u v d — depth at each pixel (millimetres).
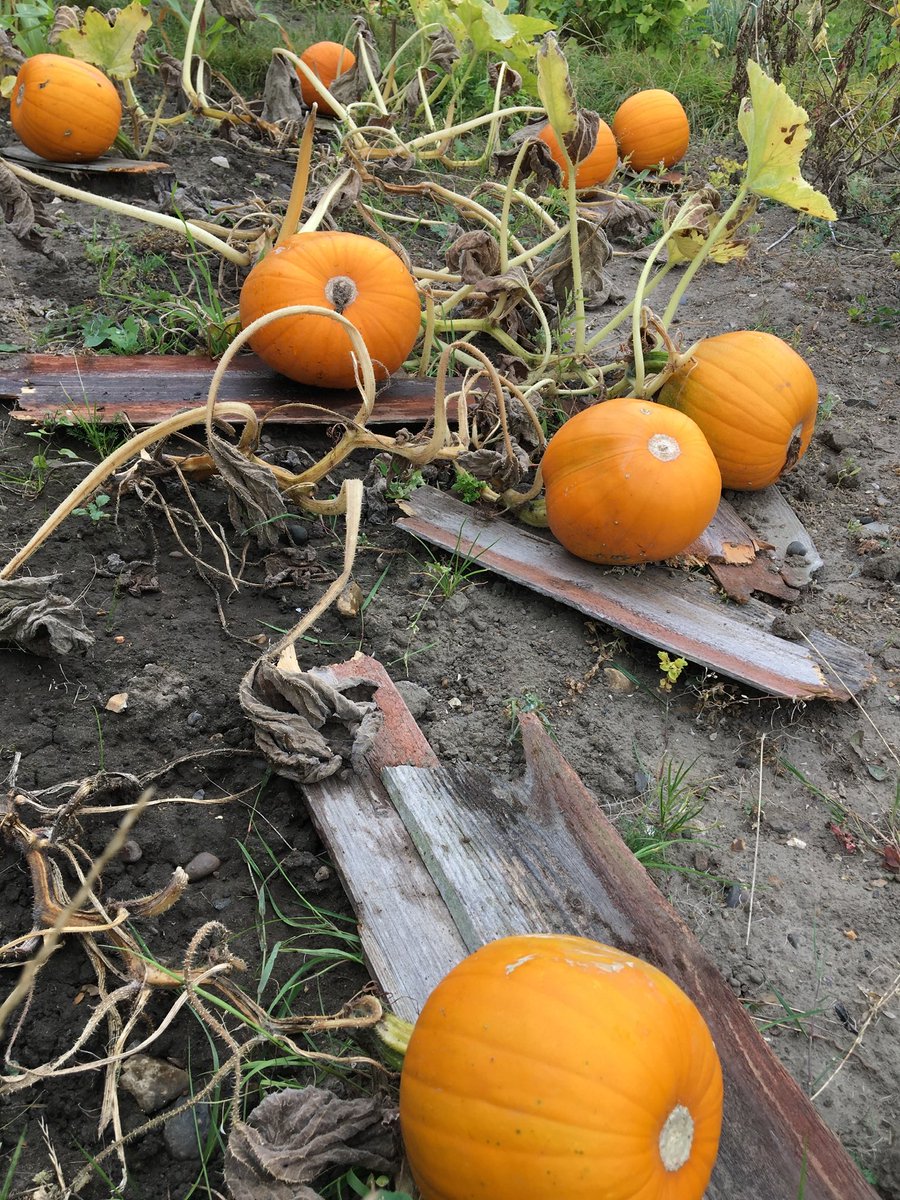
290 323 1454
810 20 2992
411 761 1029
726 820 1072
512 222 2291
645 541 1253
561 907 888
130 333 1651
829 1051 873
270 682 1014
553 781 1007
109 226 2045
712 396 1424
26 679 1093
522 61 2006
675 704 1203
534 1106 602
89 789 921
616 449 1229
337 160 2053
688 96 3240
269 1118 714
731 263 2320
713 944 949
